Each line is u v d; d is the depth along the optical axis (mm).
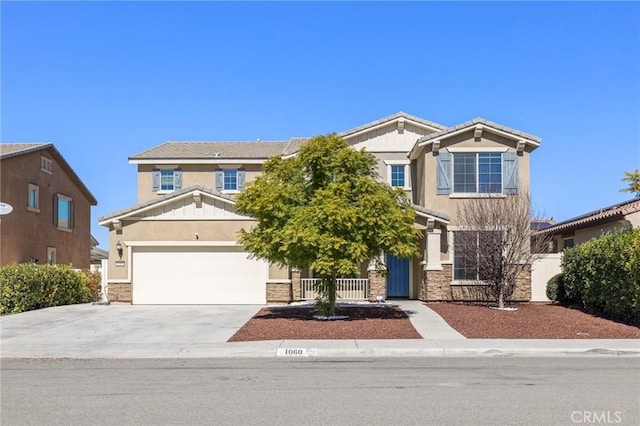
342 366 11930
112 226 23641
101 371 11602
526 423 7488
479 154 24125
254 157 29156
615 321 17734
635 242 16312
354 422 7547
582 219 25547
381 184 18891
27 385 10141
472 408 8234
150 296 23500
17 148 29953
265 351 13508
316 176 18594
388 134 27328
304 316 19328
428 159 24250
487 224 21219
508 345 13961
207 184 29406
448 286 23422
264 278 23469
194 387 9828
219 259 23562
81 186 36188
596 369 11461
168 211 23672
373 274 23500
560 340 14695
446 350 13484
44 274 23469
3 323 18719
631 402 8586
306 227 17312
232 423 7539
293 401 8711
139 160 29281
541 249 22094
